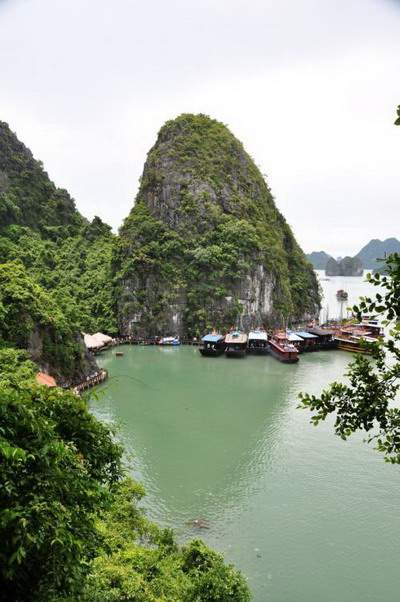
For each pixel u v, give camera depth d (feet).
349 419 20.86
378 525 74.18
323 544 69.41
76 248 320.50
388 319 19.30
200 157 302.66
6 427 23.26
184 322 258.57
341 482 87.61
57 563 22.71
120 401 135.85
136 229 273.75
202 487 85.25
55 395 30.50
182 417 122.21
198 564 56.54
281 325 287.28
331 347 227.40
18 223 310.45
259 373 174.09
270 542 69.67
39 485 22.66
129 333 251.39
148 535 62.23
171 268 261.65
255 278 269.03
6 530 21.12
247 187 315.78
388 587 61.00
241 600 50.11
